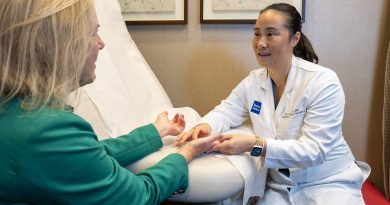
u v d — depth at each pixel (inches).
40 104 25.7
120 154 36.7
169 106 59.4
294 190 47.3
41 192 24.7
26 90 25.9
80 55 27.2
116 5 59.7
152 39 68.1
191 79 68.9
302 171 46.6
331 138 44.1
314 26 63.2
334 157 47.3
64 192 25.2
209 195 36.2
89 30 28.0
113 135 42.6
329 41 63.5
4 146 24.4
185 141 42.2
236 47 65.8
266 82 49.8
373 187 64.6
